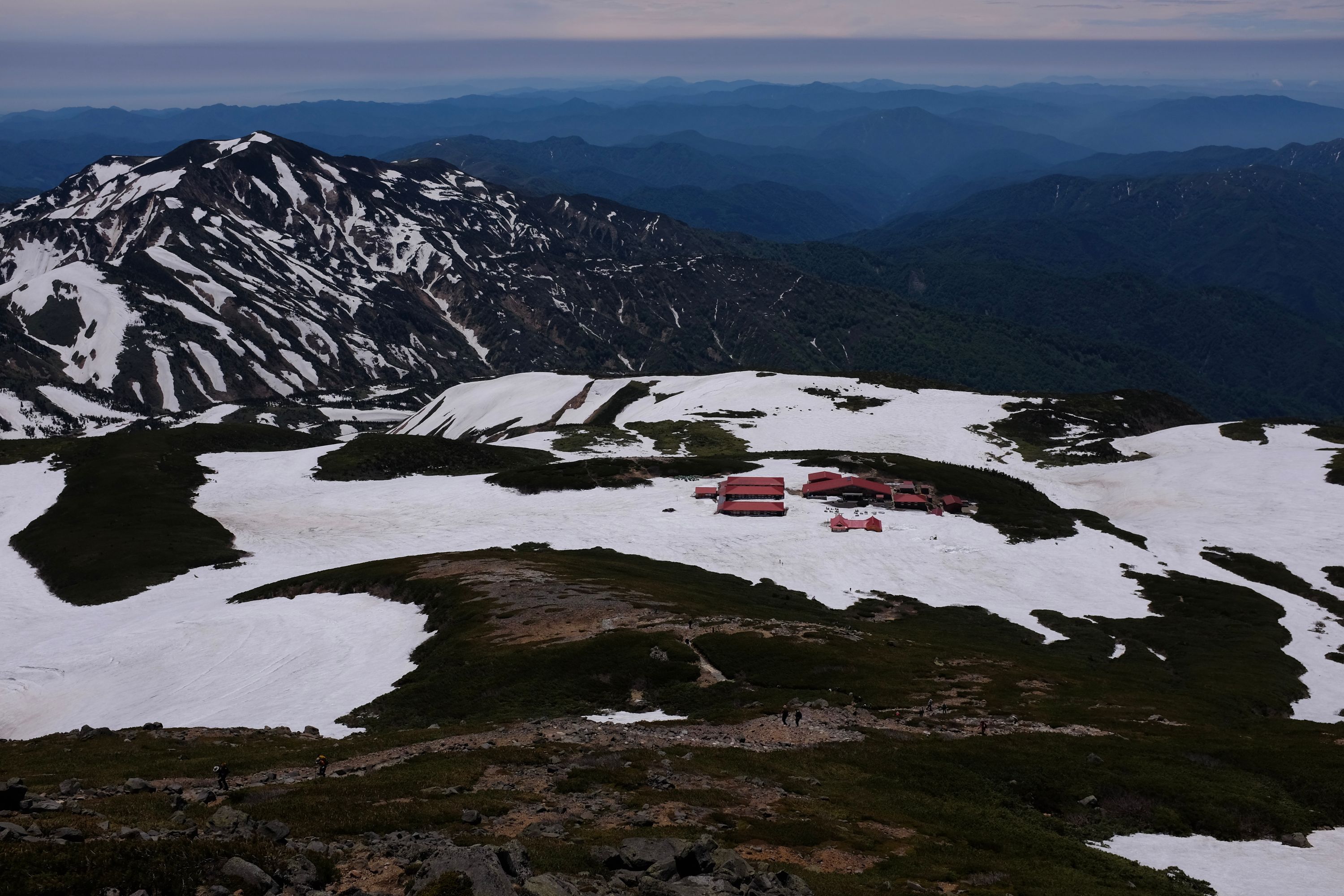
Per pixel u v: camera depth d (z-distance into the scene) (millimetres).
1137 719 64625
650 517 139250
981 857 37094
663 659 70938
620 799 38469
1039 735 57125
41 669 89188
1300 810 47438
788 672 70188
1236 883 39438
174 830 28266
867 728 57250
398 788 37688
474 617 84938
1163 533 141125
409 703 67938
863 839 37031
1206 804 46969
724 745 51594
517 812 35188
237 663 85125
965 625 101812
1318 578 121875
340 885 24625
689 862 27500
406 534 136375
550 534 131375
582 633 77500
